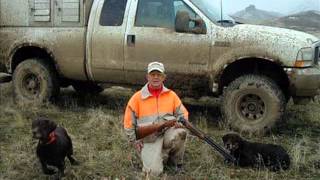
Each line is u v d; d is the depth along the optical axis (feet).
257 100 19.53
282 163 15.60
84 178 14.79
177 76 20.61
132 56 21.12
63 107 24.07
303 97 19.61
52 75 23.70
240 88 19.52
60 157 14.24
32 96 23.80
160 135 14.87
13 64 24.22
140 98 14.70
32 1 23.07
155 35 20.66
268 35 19.27
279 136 19.45
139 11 21.20
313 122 21.99
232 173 15.29
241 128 19.62
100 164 15.85
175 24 20.17
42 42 22.89
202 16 20.12
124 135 18.49
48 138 13.65
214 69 19.94
